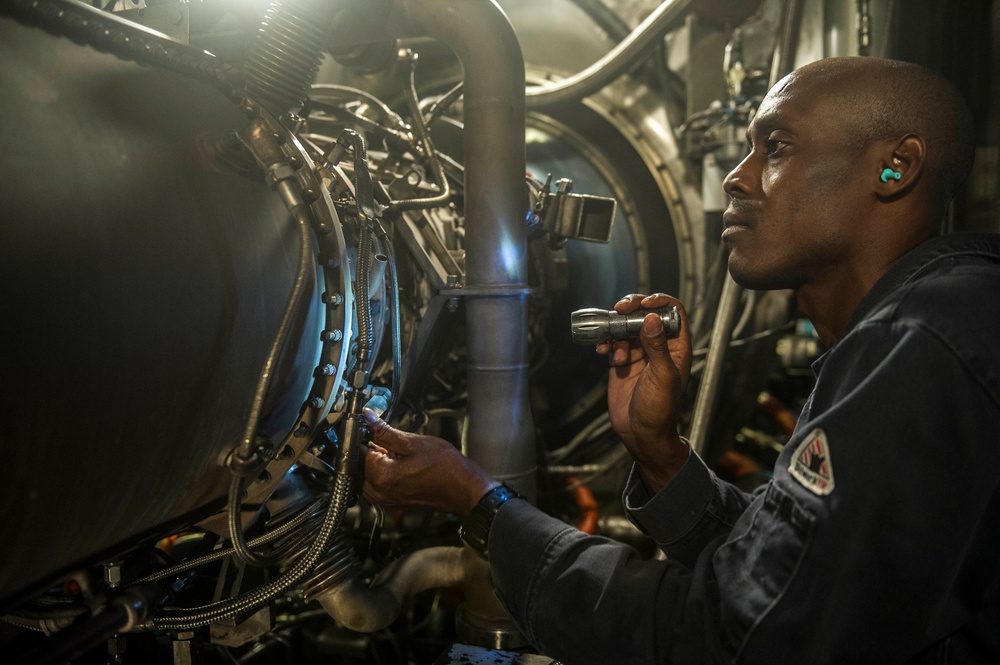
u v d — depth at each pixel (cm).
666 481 112
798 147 86
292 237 97
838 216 85
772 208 88
